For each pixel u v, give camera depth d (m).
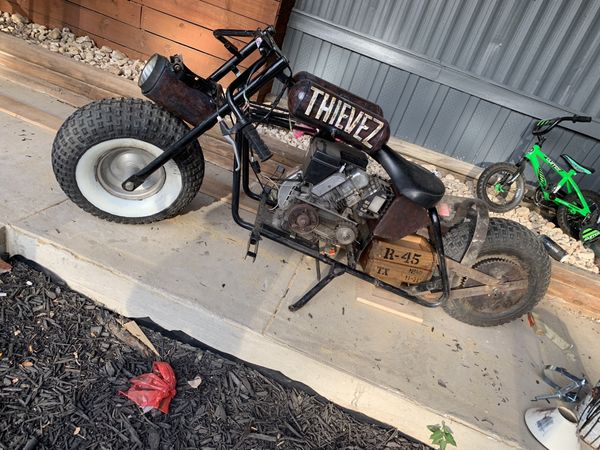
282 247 2.59
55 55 3.33
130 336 2.06
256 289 2.24
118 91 3.34
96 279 2.12
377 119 1.87
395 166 1.95
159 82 1.98
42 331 1.94
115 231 2.32
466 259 2.18
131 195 2.33
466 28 3.51
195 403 1.86
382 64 3.74
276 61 1.92
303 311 2.21
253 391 1.99
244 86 1.98
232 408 1.89
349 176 1.95
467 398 2.03
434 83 3.72
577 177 4.04
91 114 2.04
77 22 3.72
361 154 2.02
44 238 2.11
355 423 2.01
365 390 1.97
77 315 2.07
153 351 2.03
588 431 1.90
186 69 2.02
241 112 1.90
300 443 1.84
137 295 2.09
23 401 1.68
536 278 2.31
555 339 2.59
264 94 3.75
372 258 2.20
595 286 2.85
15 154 2.64
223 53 3.52
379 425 2.03
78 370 1.84
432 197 1.94
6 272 2.12
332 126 1.88
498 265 2.31
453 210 2.17
